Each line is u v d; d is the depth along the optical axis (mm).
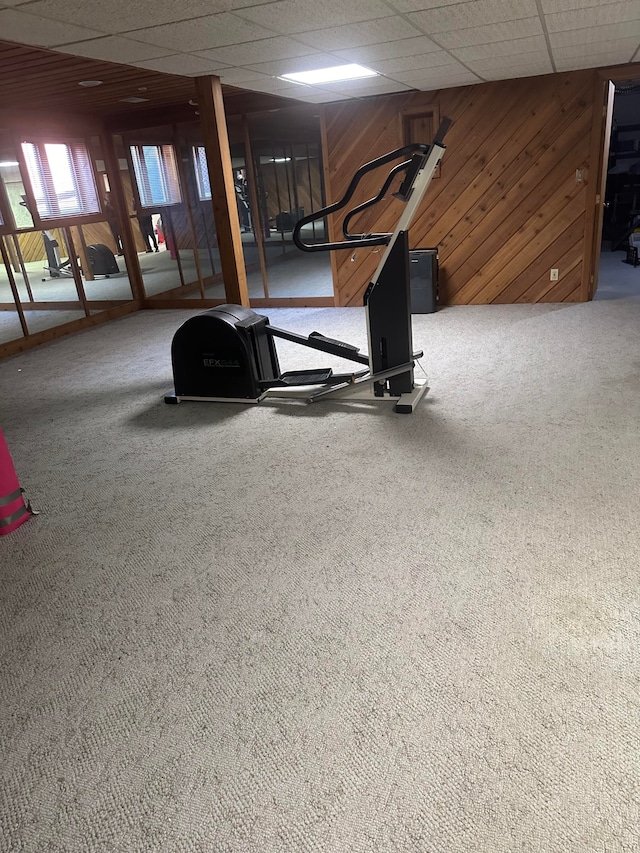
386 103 6391
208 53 3834
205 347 4309
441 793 1504
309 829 1449
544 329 5582
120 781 1622
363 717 1745
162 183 7727
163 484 3275
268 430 3877
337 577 2371
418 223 6715
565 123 5906
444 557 2430
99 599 2375
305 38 3619
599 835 1376
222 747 1693
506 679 1828
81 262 9430
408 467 3201
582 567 2299
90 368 5672
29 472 3551
